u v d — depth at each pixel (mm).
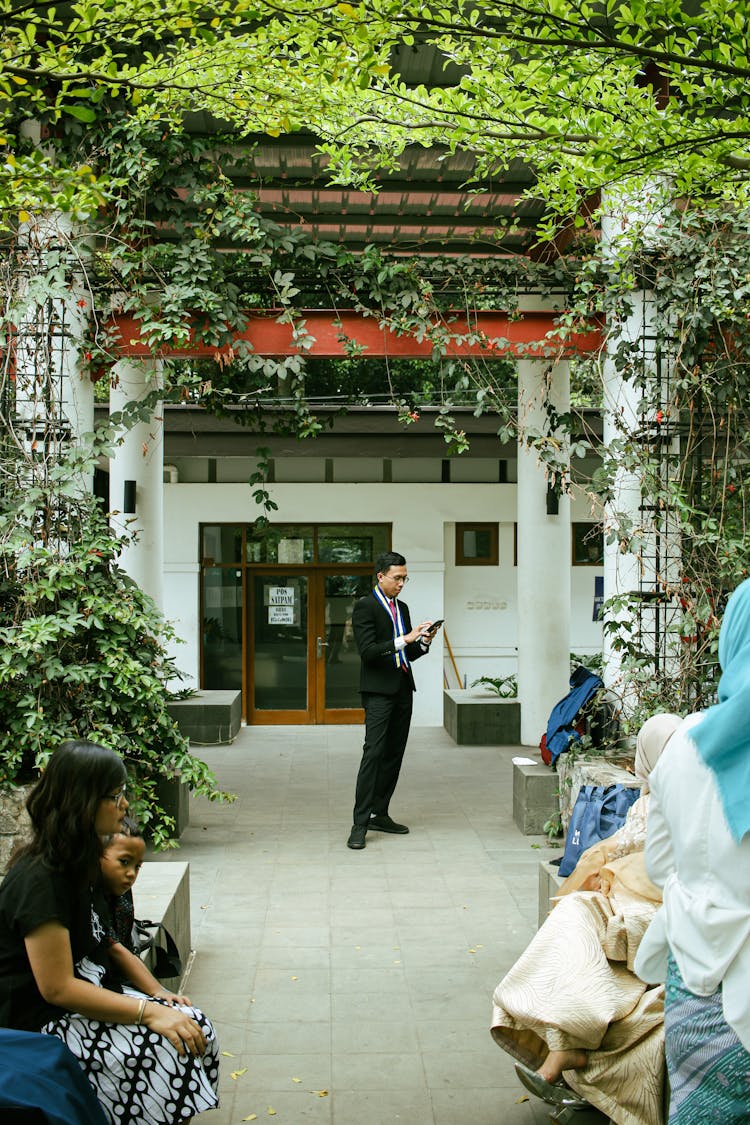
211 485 14133
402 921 5793
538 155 4926
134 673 6301
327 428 14055
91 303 7086
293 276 7406
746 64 3918
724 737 2160
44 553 6145
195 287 7031
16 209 4812
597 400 9320
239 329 7277
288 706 14352
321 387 16594
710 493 6977
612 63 4277
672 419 7164
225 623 14344
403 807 8695
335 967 5074
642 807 3754
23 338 6598
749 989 2113
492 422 14039
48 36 5566
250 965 5098
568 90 4340
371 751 7430
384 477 14742
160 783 7559
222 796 6621
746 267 6891
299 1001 4641
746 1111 2145
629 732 6840
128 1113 2732
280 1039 4234
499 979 4922
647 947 2516
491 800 8961
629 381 7453
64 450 6582
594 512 7164
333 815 8422
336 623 14391
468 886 6453
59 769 2746
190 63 4770
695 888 2227
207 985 4828
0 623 6281
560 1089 3305
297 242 7395
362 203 9312
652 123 4262
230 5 4211
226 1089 3793
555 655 11195
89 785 2727
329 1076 3902
